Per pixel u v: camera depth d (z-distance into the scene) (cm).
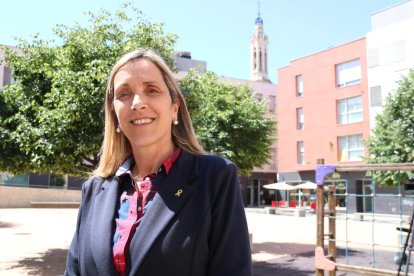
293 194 3447
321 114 3203
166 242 135
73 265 163
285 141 3472
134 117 159
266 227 1806
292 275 793
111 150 184
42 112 773
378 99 2798
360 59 2962
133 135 161
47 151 727
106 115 186
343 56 3077
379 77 2808
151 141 159
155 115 161
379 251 1060
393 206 2556
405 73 2661
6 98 871
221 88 1271
